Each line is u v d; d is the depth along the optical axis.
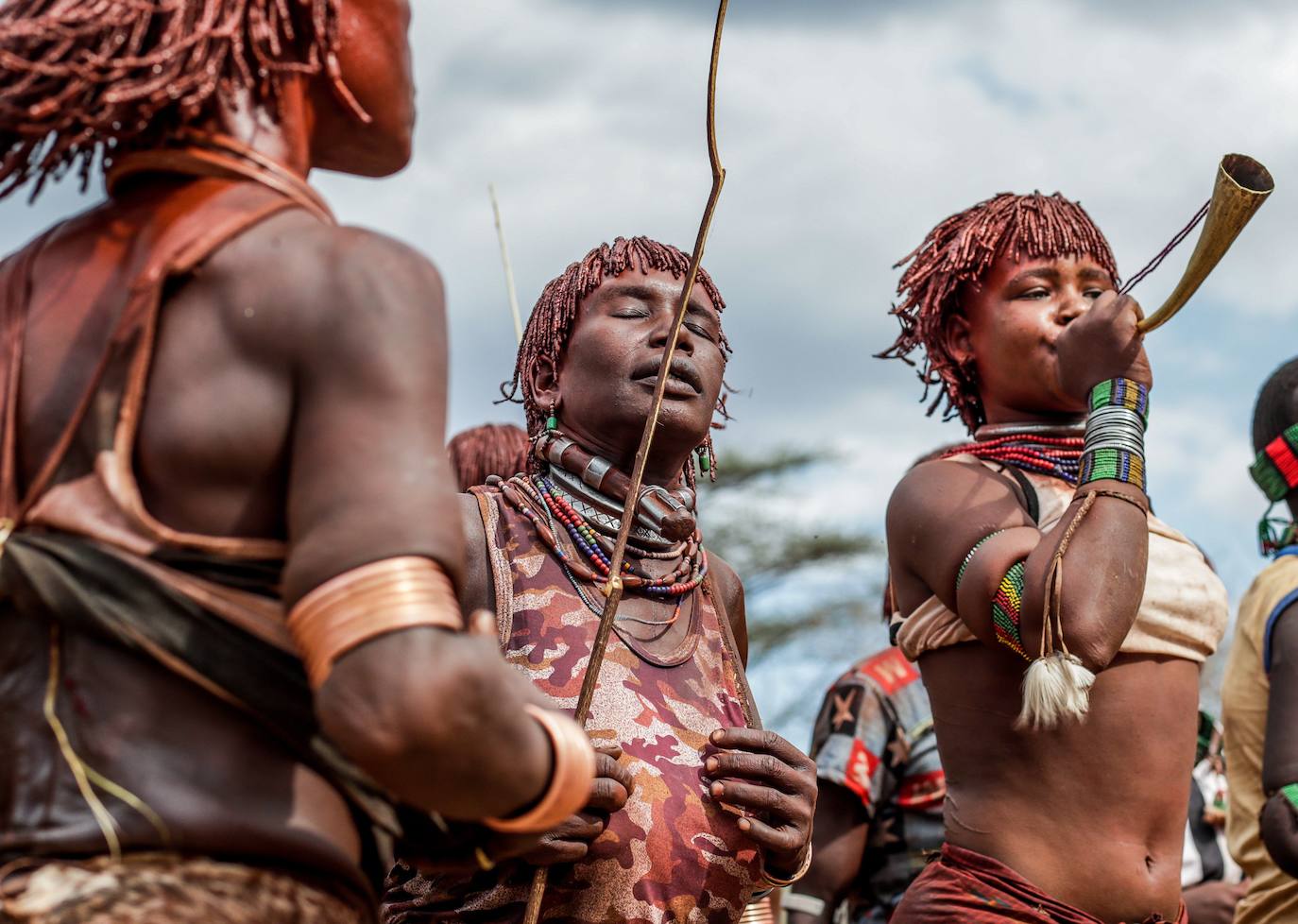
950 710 3.56
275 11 2.23
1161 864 3.41
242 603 2.00
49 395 2.08
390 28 2.40
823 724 5.36
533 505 3.22
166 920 1.86
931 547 3.52
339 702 1.87
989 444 3.71
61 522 2.01
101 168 2.32
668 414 3.26
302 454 2.00
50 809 1.93
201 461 2.02
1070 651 3.21
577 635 3.06
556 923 2.87
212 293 2.07
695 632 3.21
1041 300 3.78
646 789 2.93
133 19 2.13
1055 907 3.32
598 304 3.36
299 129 2.31
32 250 2.23
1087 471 3.40
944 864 3.52
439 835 2.20
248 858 1.94
